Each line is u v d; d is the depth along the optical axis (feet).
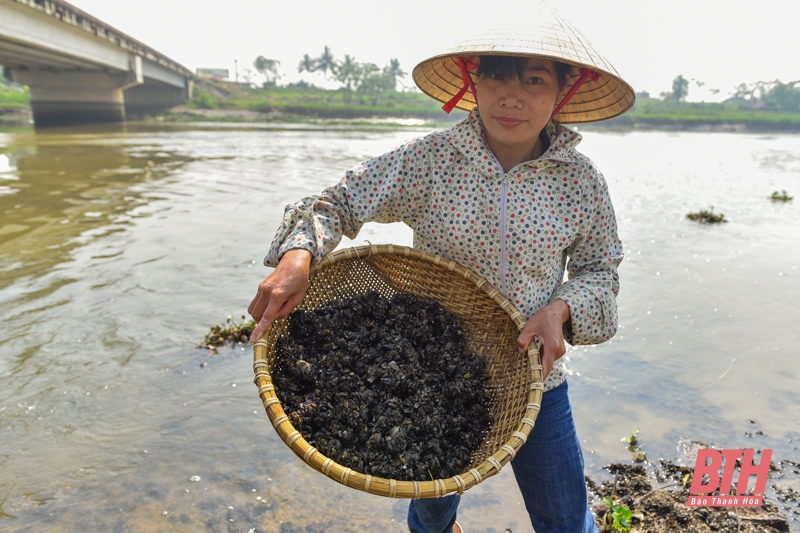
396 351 6.85
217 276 19.25
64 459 9.86
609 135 140.97
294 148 69.97
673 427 11.09
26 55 104.12
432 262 7.32
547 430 6.77
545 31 5.93
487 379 6.98
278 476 9.59
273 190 36.09
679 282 19.69
